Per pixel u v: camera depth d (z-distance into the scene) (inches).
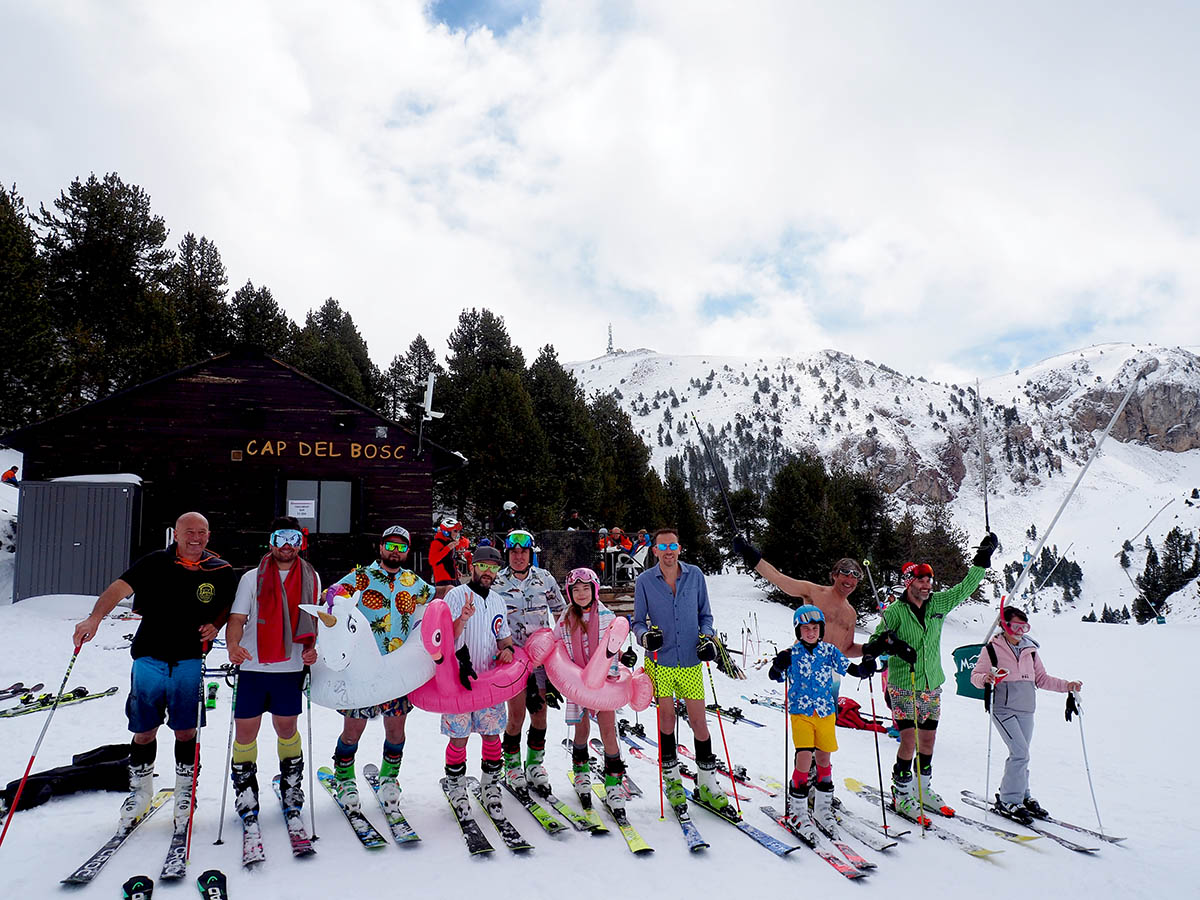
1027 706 230.1
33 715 301.6
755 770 277.1
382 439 729.0
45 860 153.4
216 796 198.7
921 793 220.7
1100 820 238.2
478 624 187.2
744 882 163.0
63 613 524.1
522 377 1540.4
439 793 211.0
